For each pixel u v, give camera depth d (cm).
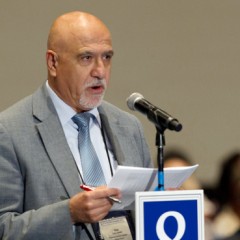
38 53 1076
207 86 1114
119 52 1097
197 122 1110
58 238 573
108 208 560
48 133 611
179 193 534
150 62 1104
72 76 611
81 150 619
